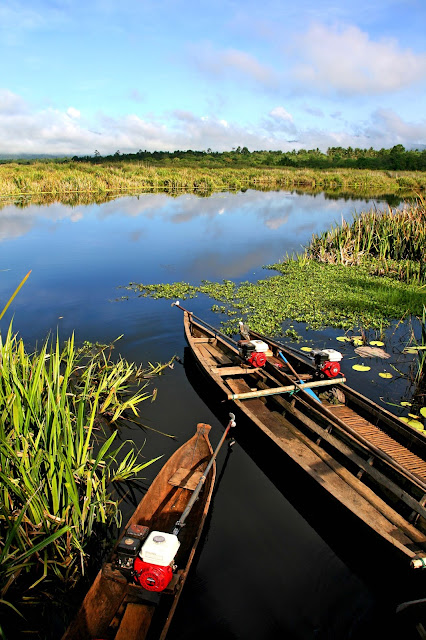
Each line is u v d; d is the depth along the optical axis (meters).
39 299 12.67
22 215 28.91
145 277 15.49
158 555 3.53
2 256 17.98
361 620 3.87
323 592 4.11
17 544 4.00
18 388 4.32
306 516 5.06
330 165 82.00
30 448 4.17
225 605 3.93
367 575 4.34
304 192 49.97
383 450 5.94
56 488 4.01
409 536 4.46
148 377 8.25
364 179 60.38
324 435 5.96
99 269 16.41
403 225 18.16
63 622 3.76
